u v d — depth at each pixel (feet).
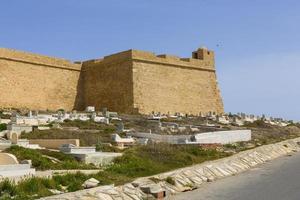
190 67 255.29
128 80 226.79
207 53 268.62
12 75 214.90
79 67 250.57
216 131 143.95
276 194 66.39
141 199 60.39
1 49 212.43
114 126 153.89
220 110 269.44
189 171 81.15
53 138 117.70
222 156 107.96
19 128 125.59
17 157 78.43
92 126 150.51
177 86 245.24
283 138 169.99
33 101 222.07
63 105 236.84
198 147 114.93
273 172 92.22
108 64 239.91
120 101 229.25
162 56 243.19
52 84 233.14
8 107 209.36
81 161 83.76
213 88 267.59
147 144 108.37
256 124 205.67
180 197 64.23
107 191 58.03
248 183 77.66
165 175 74.54
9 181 55.77
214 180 81.61
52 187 58.65
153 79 233.76
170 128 155.53
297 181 78.64
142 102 224.94
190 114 241.55
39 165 75.41
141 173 76.33
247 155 111.65
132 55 227.40
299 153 136.26
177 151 102.63
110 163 83.82
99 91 242.17
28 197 52.21
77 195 54.19
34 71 225.56
